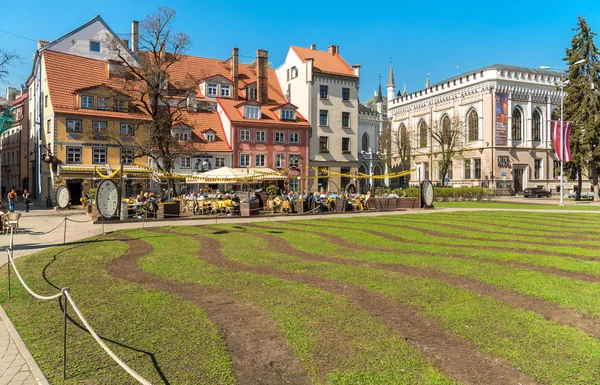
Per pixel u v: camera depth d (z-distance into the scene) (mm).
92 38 46344
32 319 7109
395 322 6816
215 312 7375
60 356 5656
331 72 56188
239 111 50312
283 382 4965
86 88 40625
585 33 47094
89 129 40594
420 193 33875
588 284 8969
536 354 5633
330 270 10508
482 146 65750
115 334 6398
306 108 54875
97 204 22500
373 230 18828
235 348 5895
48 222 23906
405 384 4883
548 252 12961
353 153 57969
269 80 60875
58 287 9125
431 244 14742
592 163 47250
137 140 37281
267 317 7090
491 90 64688
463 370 5219
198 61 55469
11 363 5590
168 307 7652
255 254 12844
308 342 6059
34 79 50062
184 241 15609
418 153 80062
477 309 7375
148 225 21266
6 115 47125
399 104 86375
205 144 46969
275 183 49375
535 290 8492
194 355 5668
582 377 5023
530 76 67125
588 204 41062
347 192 35844
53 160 37938
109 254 13008
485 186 64375
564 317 6992
